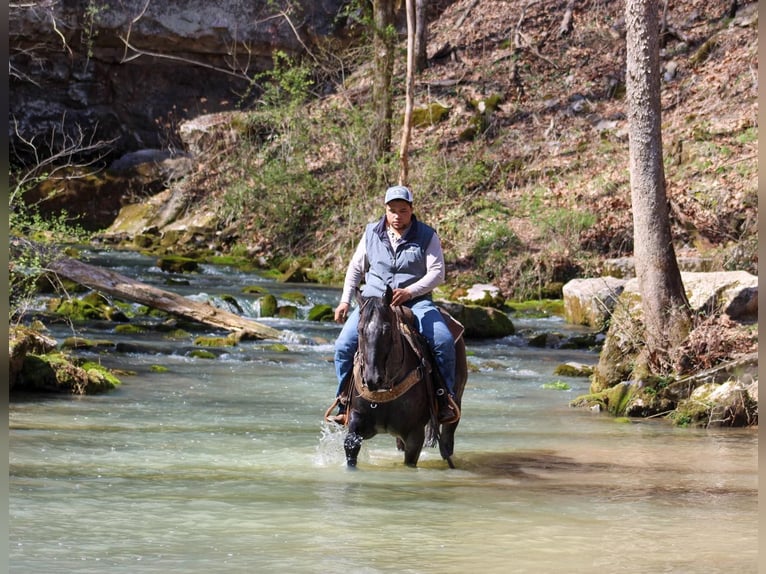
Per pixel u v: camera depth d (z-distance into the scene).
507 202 26.23
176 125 34.53
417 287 7.64
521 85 30.66
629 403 11.45
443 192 26.78
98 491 6.55
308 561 4.93
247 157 29.83
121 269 24.31
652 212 11.86
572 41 31.66
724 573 4.89
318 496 6.63
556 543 5.46
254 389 12.36
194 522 5.74
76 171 32.19
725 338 11.65
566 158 27.30
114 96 34.16
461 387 8.25
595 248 23.89
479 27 33.44
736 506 6.62
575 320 20.12
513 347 17.86
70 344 14.47
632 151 11.93
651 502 6.73
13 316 13.02
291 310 20.08
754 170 22.75
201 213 30.31
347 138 28.22
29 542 5.15
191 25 33.31
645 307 11.94
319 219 28.23
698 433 10.33
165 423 9.77
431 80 31.81
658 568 4.96
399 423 7.53
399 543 5.38
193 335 16.83
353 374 7.55
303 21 34.16
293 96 30.03
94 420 9.73
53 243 14.19
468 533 5.66
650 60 11.73
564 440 9.71
